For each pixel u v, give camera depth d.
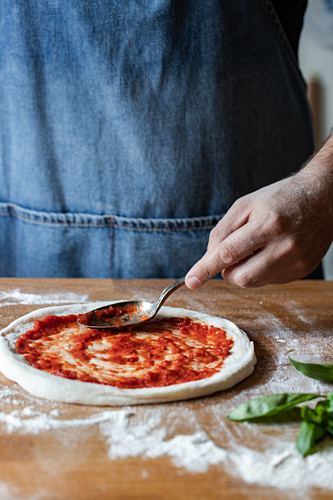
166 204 2.00
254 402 1.08
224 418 1.12
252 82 1.99
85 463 0.95
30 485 0.89
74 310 1.58
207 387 1.20
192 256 2.06
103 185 1.99
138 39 1.86
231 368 1.27
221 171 2.01
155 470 0.94
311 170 1.49
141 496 0.87
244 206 1.47
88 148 1.96
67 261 2.08
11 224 2.18
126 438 1.04
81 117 1.94
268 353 1.43
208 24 1.88
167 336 1.45
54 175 2.00
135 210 2.01
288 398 1.08
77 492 0.88
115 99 1.90
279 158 2.14
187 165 1.97
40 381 1.18
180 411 1.14
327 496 0.89
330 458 0.99
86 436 1.04
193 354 1.34
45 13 1.86
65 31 1.87
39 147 1.98
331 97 4.23
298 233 1.39
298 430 1.08
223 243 1.40
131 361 1.29
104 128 1.94
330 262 4.30
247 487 0.91
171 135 1.94
